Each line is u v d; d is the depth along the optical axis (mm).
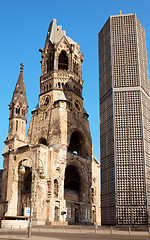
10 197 83625
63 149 90500
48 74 107688
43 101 103812
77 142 108188
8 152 90625
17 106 97375
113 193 69000
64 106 97562
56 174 85312
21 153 86875
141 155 70062
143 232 53781
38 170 79375
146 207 65375
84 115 106562
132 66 79250
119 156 71062
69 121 97188
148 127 75500
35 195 76875
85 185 95875
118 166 70188
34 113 105062
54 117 96500
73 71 110500
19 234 46500
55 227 70125
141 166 69125
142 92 77000
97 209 100188
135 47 81125
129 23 84312
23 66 106875
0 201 87125
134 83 77312
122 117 74500
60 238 35656
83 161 97812
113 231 58250
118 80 78562
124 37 82938
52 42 113375
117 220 65750
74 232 56812
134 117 74000
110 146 74188
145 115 75562
